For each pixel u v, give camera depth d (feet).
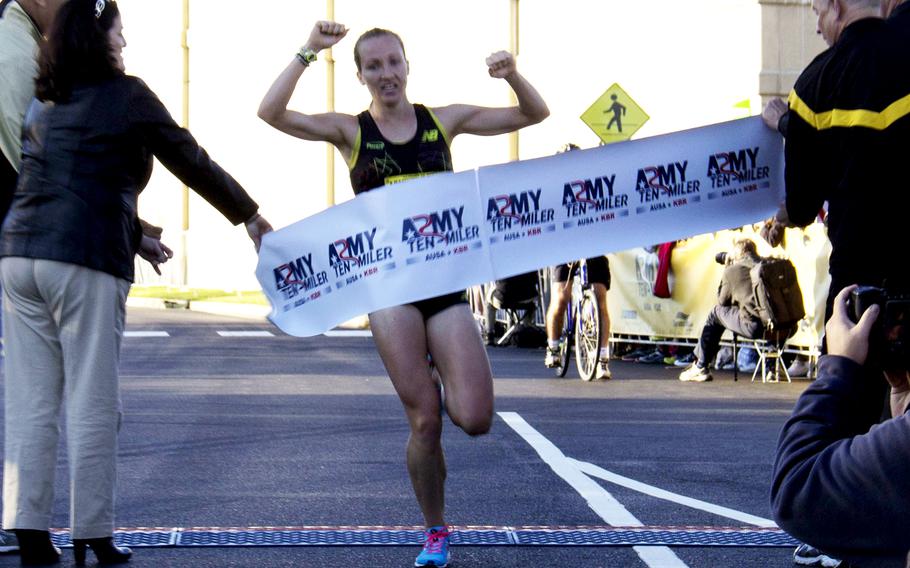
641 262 47.88
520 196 17.26
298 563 16.96
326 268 17.17
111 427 16.63
